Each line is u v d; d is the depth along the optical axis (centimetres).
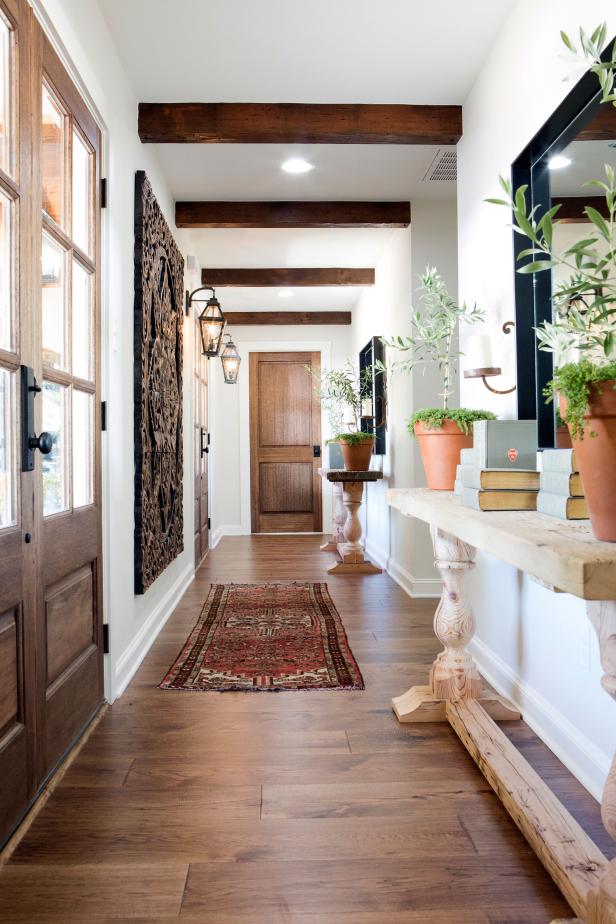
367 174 375
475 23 243
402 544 452
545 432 220
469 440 223
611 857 143
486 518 140
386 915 126
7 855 143
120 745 200
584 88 183
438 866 141
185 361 443
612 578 91
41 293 166
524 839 150
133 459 276
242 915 126
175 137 296
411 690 229
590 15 176
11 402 149
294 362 743
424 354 411
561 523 130
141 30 242
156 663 280
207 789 173
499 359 249
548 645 202
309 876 137
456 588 219
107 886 134
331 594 420
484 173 268
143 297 279
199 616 361
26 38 155
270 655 288
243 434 738
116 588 243
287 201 416
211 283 551
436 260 413
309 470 745
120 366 253
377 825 156
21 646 154
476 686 219
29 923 124
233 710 227
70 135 194
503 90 245
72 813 161
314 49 257
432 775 181
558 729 192
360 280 553
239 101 294
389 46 256
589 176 187
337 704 233
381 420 533
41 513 167
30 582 159
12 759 149
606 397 100
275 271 553
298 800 168
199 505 534
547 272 219
